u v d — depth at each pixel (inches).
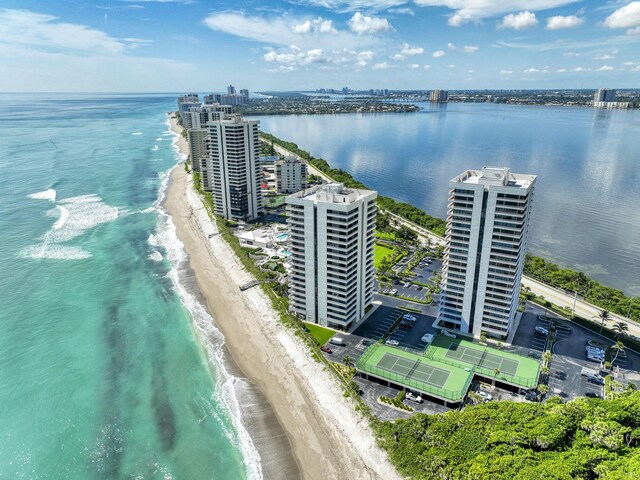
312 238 6107.3
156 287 7824.8
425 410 4837.6
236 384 5467.5
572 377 5403.5
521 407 4520.2
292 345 6023.6
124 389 5349.4
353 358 5708.7
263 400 5211.6
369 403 4955.7
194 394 5295.3
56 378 5487.2
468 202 5733.3
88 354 5949.8
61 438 4645.7
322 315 6481.3
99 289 7667.3
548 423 4234.7
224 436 4702.3
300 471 4288.9
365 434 4532.5
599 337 6235.2
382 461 4217.5
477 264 5964.6
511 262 5708.7
